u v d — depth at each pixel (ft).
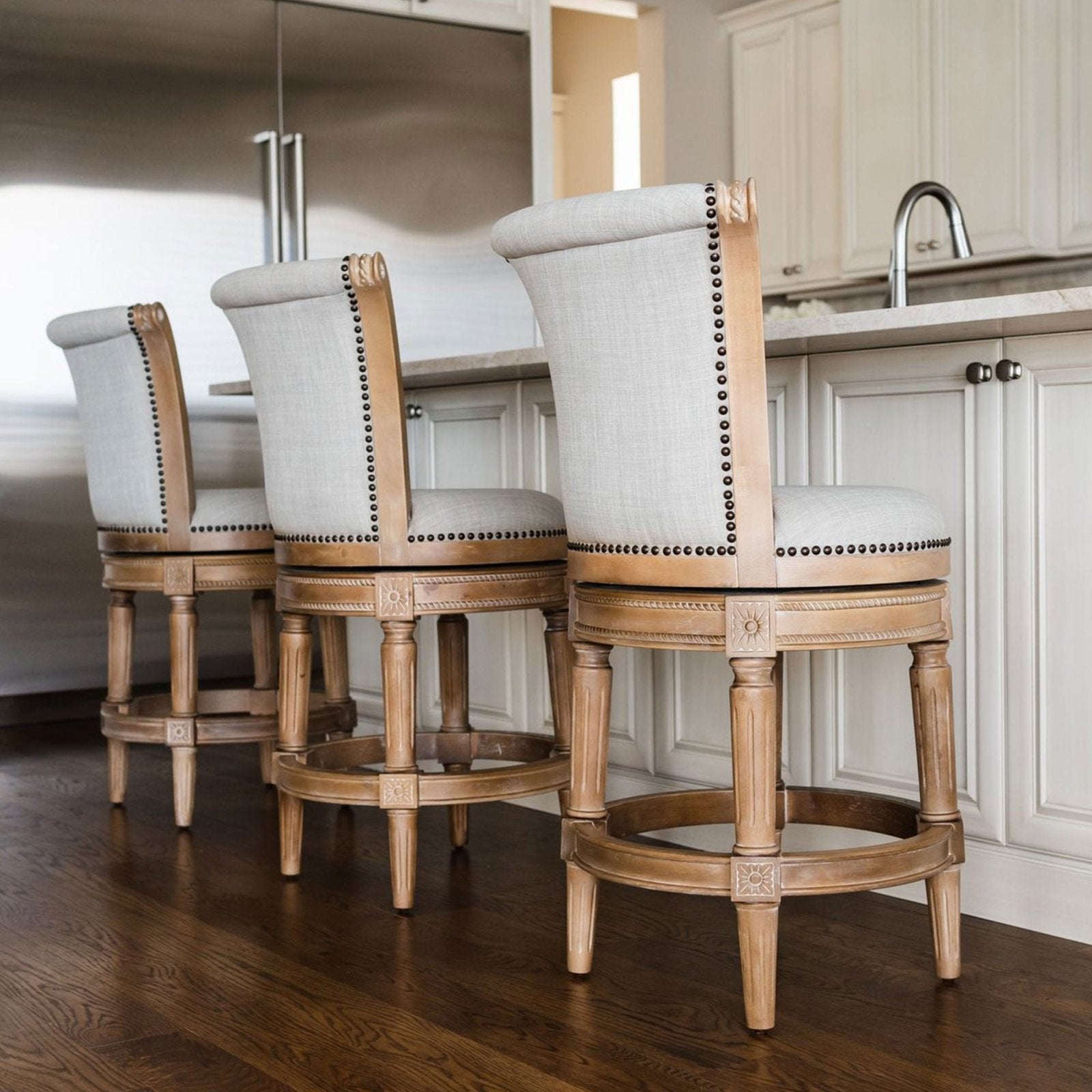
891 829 6.55
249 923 7.12
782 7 16.74
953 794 6.09
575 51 23.52
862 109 15.75
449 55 16.17
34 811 9.86
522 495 7.68
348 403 7.22
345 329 7.13
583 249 5.59
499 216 16.66
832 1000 5.91
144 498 9.32
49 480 13.83
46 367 13.79
